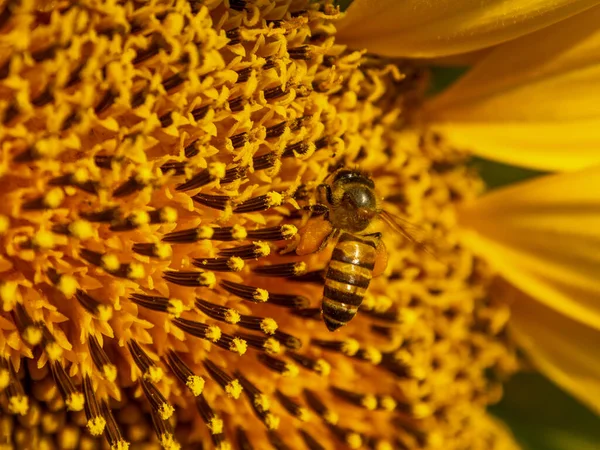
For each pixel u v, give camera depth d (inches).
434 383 3.6
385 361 3.4
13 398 2.7
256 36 2.8
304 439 3.2
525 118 3.5
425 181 3.5
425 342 3.5
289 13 2.9
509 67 3.4
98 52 2.5
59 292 2.7
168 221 2.7
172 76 2.7
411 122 3.5
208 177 2.7
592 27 3.3
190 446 3.1
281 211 3.0
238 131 2.8
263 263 3.0
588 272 3.5
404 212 3.5
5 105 2.5
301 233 3.0
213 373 2.9
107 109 2.6
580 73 3.4
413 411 3.4
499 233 3.7
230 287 2.9
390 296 3.4
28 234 2.6
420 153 3.6
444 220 3.6
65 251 2.6
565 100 3.4
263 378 3.1
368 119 3.3
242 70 2.8
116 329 2.7
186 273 2.8
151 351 2.9
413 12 3.1
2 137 2.5
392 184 3.5
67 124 2.5
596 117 3.4
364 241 3.1
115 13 2.6
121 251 2.7
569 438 4.2
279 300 3.0
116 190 2.6
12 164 2.5
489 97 3.5
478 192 3.8
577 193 3.5
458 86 3.5
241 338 3.0
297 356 3.1
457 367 3.8
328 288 3.1
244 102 2.8
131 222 2.6
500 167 4.0
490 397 4.0
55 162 2.5
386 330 3.3
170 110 2.7
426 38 3.1
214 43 2.7
